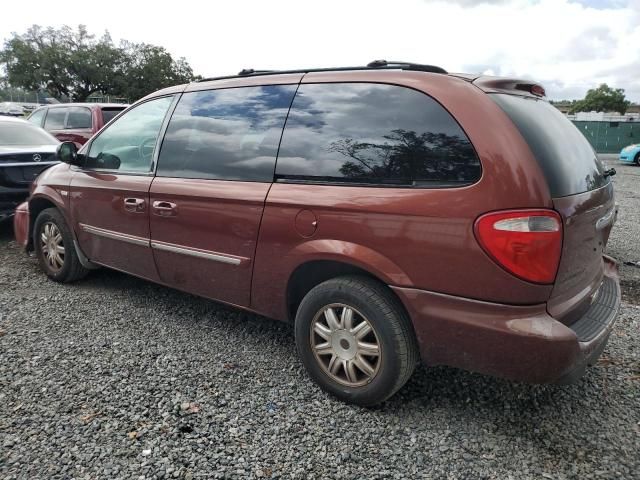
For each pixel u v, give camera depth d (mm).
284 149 2996
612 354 3479
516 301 2248
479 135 2340
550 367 2238
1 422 2596
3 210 6125
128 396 2855
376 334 2611
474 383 3074
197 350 3434
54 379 3018
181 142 3576
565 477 2285
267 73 3291
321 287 2803
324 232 2721
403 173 2523
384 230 2516
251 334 3701
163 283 3773
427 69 2727
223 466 2314
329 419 2686
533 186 2221
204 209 3283
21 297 4375
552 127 2646
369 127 2691
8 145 6664
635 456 2432
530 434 2594
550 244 2207
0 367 3146
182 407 2758
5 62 49812
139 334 3666
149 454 2379
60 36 51375
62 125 10641
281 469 2307
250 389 2961
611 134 32719
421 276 2441
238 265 3160
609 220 2988
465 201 2309
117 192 3891
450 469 2328
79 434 2514
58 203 4488
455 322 2375
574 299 2521
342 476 2273
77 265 4598
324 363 2893
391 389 2627
